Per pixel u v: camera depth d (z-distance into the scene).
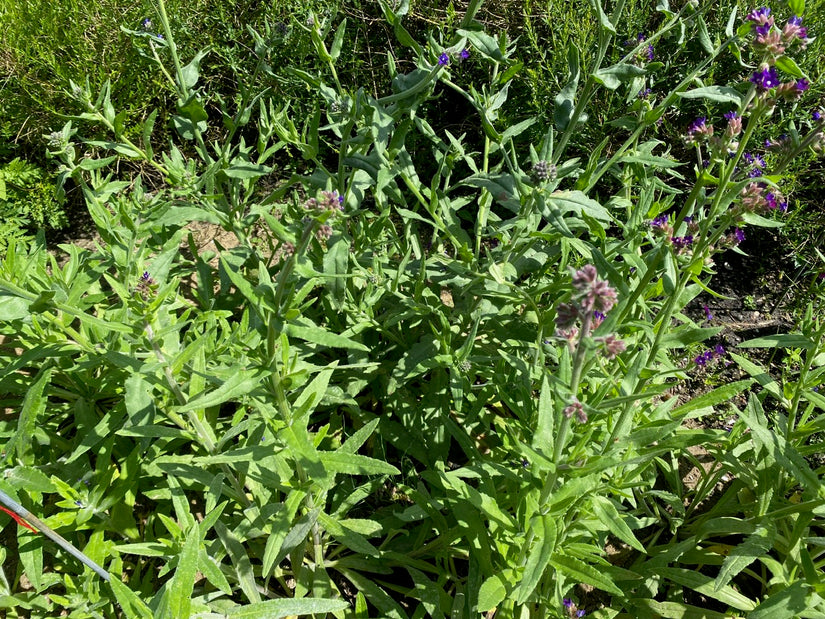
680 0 5.23
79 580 2.46
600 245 3.37
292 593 2.93
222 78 5.74
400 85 3.10
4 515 2.70
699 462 3.41
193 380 2.45
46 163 5.34
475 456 2.88
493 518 2.36
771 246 5.05
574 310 1.77
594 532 2.54
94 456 3.23
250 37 5.54
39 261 2.83
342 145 3.12
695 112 5.10
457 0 5.73
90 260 3.12
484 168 3.50
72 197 5.28
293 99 5.45
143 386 2.41
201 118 3.30
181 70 3.39
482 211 3.46
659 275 2.74
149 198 3.31
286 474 2.45
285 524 2.38
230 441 3.07
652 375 2.38
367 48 5.70
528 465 2.46
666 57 5.12
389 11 2.96
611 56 4.96
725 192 2.28
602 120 4.98
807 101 4.70
